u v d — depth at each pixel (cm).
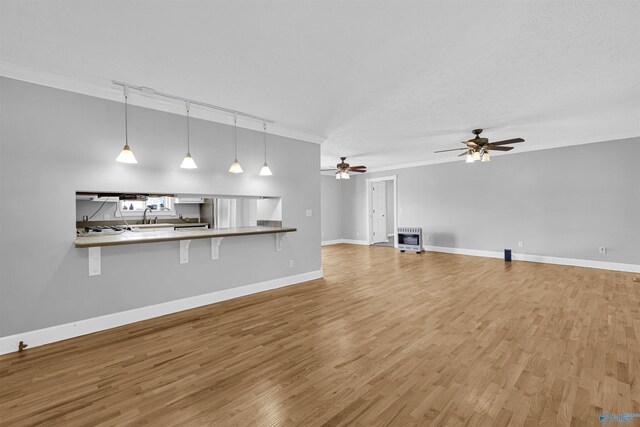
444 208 750
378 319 314
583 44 227
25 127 259
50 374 214
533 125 449
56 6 176
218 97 323
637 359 225
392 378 205
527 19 195
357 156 698
